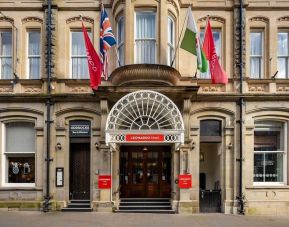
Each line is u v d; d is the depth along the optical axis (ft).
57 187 56.13
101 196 54.39
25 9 58.70
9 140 58.34
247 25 58.54
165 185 59.88
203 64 51.39
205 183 61.41
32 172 57.88
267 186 55.72
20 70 58.18
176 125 51.08
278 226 45.50
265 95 56.08
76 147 58.29
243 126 56.24
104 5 58.85
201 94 55.98
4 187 56.34
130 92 53.16
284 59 59.36
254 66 59.47
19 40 58.39
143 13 55.31
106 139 50.72
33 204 55.52
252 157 56.29
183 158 54.29
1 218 48.60
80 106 56.75
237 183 55.67
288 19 58.80
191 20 51.70
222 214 53.93
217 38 59.67
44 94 56.39
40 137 57.00
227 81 54.34
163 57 53.52
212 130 57.57
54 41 58.03
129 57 53.31
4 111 57.21
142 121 52.60
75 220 47.19
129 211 54.03
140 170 60.18
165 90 52.95
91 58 51.96
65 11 59.06
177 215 51.90
